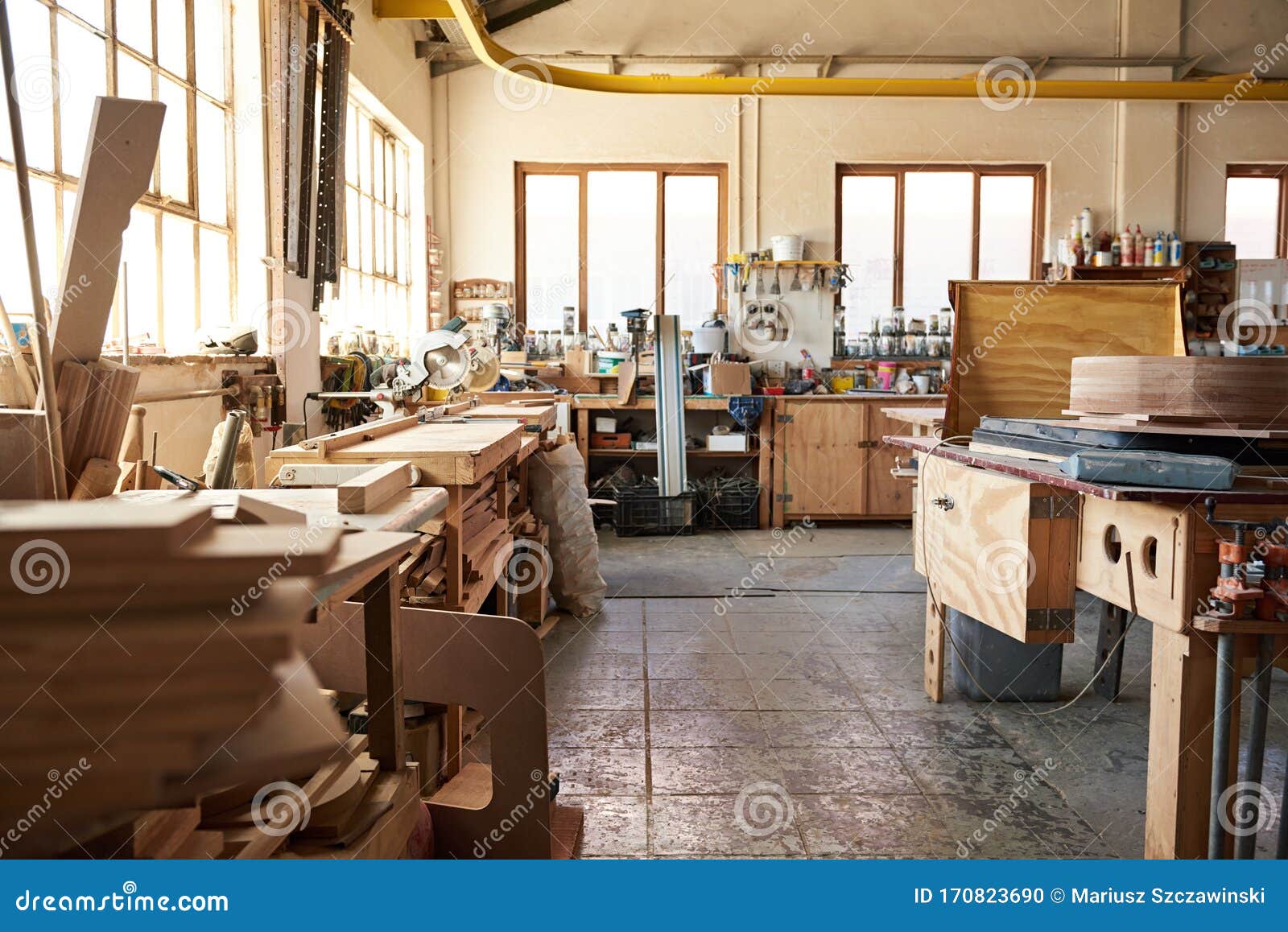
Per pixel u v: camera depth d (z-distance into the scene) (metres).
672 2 7.44
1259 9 7.49
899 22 7.47
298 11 4.35
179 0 3.81
